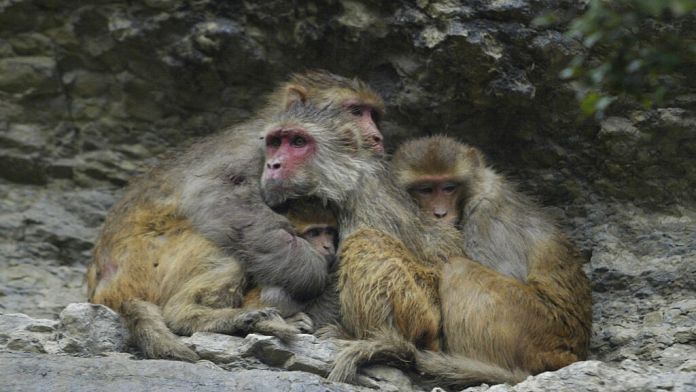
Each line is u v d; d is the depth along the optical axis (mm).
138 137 17156
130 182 15414
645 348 14312
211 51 16250
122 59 16688
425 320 13297
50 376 11555
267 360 12547
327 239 14211
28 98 16906
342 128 14484
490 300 13336
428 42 15680
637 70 14148
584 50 15586
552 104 15977
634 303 15305
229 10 16234
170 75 16625
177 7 16234
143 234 14188
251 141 14758
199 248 13867
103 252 14367
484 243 14391
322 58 16500
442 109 16219
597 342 14805
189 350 12625
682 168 15961
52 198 17000
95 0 16469
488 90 15828
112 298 13922
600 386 11633
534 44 15555
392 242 13680
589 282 14836
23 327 12938
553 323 13531
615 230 16125
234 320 13000
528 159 16531
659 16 15289
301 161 14172
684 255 15555
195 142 15273
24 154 16906
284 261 13672
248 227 13875
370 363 12828
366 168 14469
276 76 16625
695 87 15695
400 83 16250
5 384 11320
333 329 13500
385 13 16000
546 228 14641
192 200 14203
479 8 15648
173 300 13562
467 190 14789
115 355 12625
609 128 15883
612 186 16250
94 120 17078
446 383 12930
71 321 12859
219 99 16859
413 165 14828
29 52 16844
